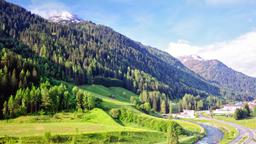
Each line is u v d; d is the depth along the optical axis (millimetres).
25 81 179250
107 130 130625
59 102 171625
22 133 116875
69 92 195375
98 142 116938
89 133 120750
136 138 128750
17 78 180500
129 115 175000
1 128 128500
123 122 170500
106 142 118688
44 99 166500
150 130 148625
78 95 177750
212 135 169125
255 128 194625
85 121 157750
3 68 183625
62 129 128875
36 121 148500
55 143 108250
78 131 124812
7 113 152125
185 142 135750
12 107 153125
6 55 196375
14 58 198625
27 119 149750
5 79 169500
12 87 171750
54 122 150375
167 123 158750
